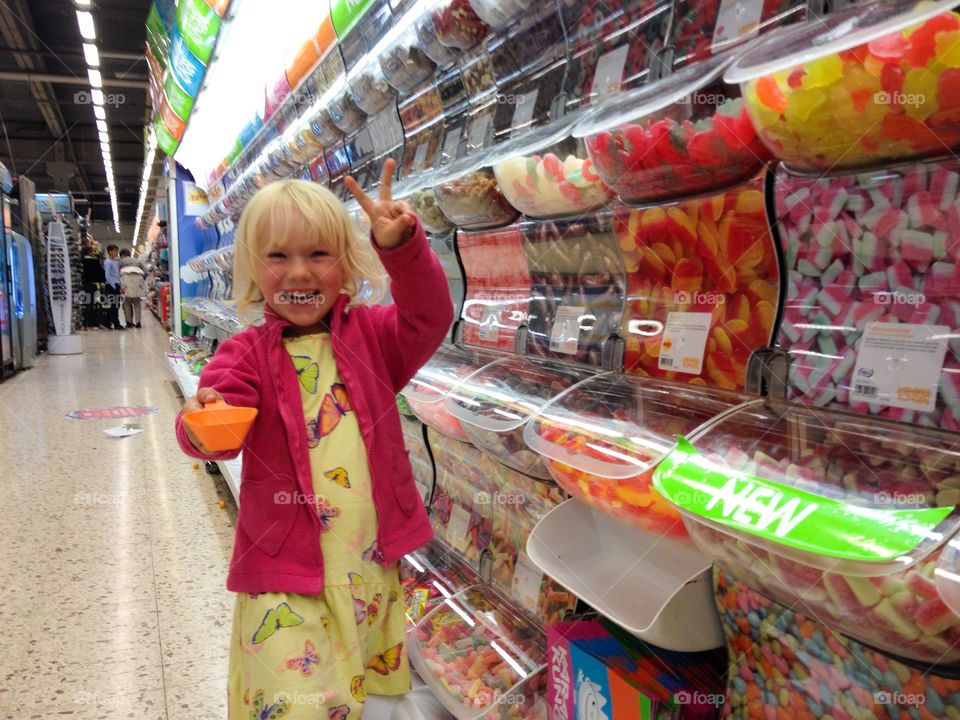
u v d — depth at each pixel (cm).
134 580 239
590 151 103
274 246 118
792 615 80
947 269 70
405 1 173
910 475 63
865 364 78
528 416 112
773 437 78
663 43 110
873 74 63
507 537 161
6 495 325
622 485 90
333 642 118
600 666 103
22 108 1358
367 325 129
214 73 388
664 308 110
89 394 591
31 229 837
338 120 255
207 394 108
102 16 941
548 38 138
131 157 1750
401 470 127
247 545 118
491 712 128
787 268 89
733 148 84
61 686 178
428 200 165
